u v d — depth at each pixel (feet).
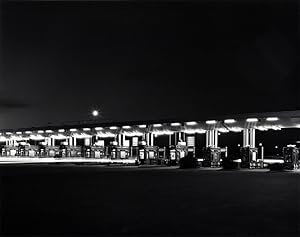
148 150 162.81
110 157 208.33
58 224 30.99
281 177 88.38
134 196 49.44
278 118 130.82
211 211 37.83
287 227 30.45
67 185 64.39
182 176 90.38
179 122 156.66
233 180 77.87
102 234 27.66
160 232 28.45
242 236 27.53
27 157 238.48
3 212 36.65
